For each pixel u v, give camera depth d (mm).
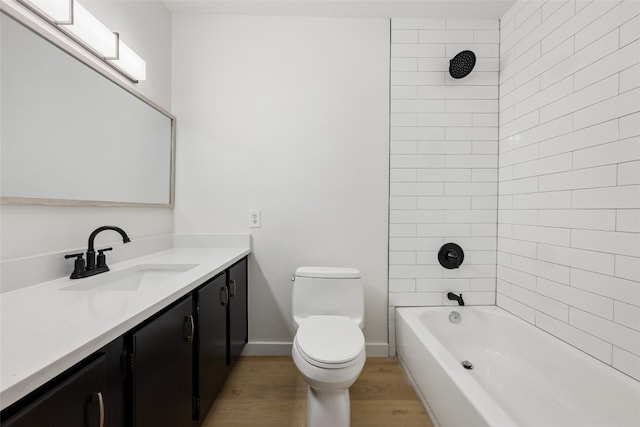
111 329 646
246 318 1930
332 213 1979
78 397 587
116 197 1414
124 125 1473
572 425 1232
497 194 1997
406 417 1421
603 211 1254
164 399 914
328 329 1401
